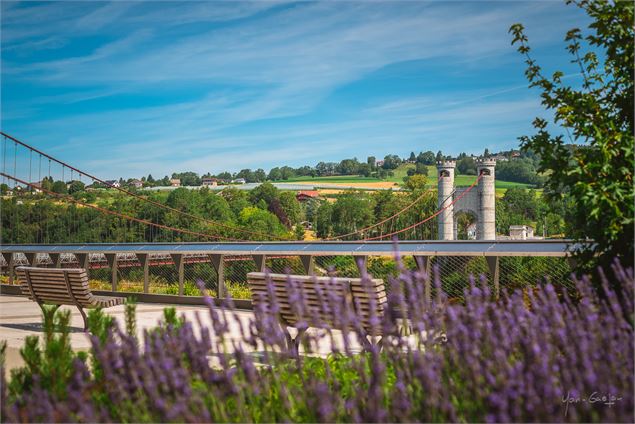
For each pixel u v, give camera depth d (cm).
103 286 1257
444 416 274
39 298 795
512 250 727
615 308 329
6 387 363
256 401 332
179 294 1087
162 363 295
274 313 349
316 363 433
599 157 468
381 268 853
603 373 272
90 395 335
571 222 501
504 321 319
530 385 253
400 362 311
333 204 11038
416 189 11362
